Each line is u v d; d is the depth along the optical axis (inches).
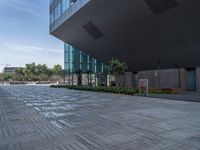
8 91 1472.7
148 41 1253.7
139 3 965.8
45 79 4372.5
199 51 1103.6
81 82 2101.4
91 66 2055.9
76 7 1214.3
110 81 1998.0
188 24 975.6
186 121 408.2
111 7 1058.7
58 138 295.9
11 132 328.8
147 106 635.5
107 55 1711.4
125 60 1616.6
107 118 443.8
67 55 2096.5
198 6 850.8
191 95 1029.2
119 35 1327.5
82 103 725.9
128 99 860.0
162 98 887.1
